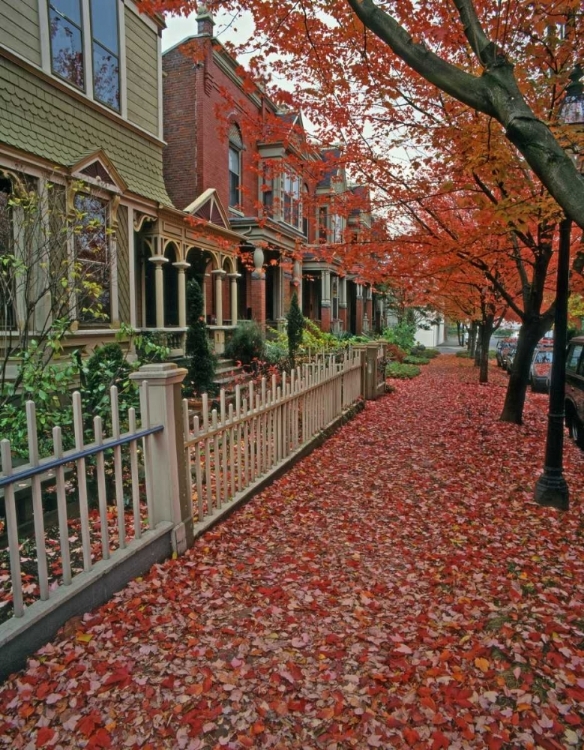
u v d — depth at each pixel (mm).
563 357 5305
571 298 16156
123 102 10141
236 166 16438
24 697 2412
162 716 2359
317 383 7688
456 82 3166
